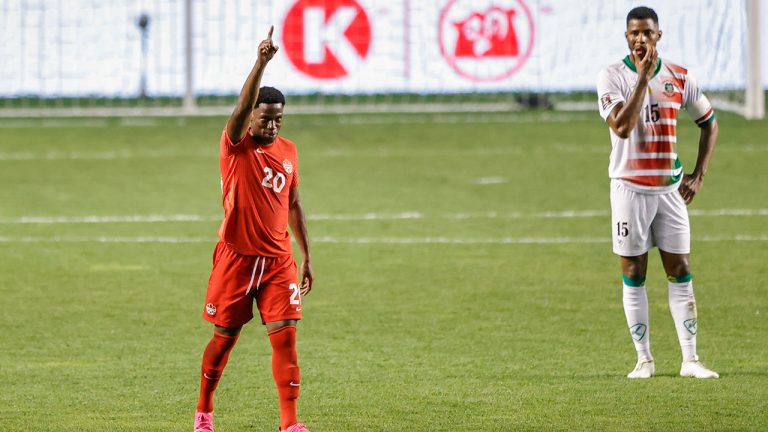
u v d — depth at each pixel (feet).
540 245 142.31
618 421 74.84
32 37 273.95
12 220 161.17
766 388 82.48
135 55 277.44
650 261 131.13
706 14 264.31
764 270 126.62
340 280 124.36
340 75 271.69
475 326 104.37
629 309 86.74
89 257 137.08
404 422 75.31
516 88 272.51
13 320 107.34
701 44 265.13
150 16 276.00
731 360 91.61
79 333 102.47
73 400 81.30
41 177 197.47
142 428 74.38
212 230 153.58
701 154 86.69
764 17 262.47
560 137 235.20
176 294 118.01
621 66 84.74
